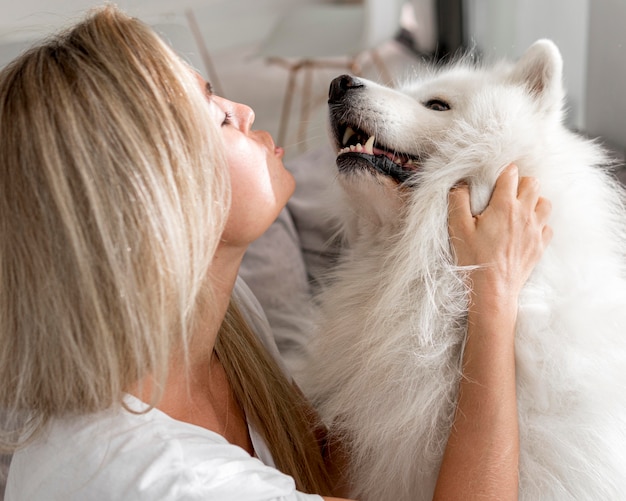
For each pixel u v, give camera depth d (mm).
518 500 1103
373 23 4129
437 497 1056
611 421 1131
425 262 1233
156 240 865
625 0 2082
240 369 1252
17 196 852
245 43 7141
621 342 1180
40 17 1769
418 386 1204
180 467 857
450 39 5023
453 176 1271
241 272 1994
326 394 1413
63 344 861
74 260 837
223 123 1112
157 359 896
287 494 944
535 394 1157
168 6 6555
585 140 1486
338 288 1482
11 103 876
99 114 854
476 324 1092
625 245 1365
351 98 1426
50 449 905
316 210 2176
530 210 1150
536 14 3475
